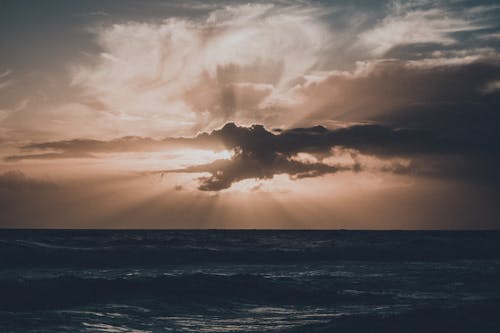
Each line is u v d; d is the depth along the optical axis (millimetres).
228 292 27031
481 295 28547
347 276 36500
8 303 24922
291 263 49000
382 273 38844
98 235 103250
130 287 27375
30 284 27312
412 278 35219
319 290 28469
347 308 24969
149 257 48656
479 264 47281
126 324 20438
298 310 24391
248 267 44656
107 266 45469
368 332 18703
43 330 18719
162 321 21312
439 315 20375
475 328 19031
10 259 45094
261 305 25328
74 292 26547
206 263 48281
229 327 20469
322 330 19078
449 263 48594
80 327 19391
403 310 23750
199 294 26484
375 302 26438
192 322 21328
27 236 94438
